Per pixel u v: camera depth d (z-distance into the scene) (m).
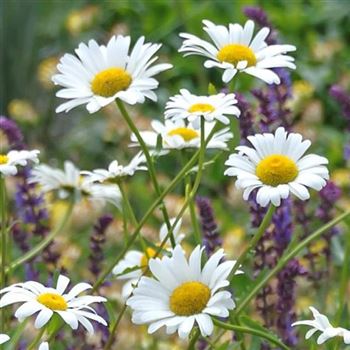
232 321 0.83
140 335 1.04
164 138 0.90
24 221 0.98
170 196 1.27
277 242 0.93
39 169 0.98
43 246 0.94
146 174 1.51
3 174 0.88
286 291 0.92
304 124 1.48
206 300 0.79
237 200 1.27
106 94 0.85
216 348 0.82
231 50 0.86
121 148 1.51
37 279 0.98
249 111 0.92
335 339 0.82
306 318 0.94
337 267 1.07
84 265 1.22
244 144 0.92
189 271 0.80
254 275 0.93
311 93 1.55
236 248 1.19
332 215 0.98
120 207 0.96
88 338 0.97
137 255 0.93
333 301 1.01
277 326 0.92
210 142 0.90
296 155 0.82
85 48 0.86
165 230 0.90
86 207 1.25
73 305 0.80
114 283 1.11
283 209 0.93
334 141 1.55
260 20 0.98
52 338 0.82
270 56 0.87
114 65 0.86
